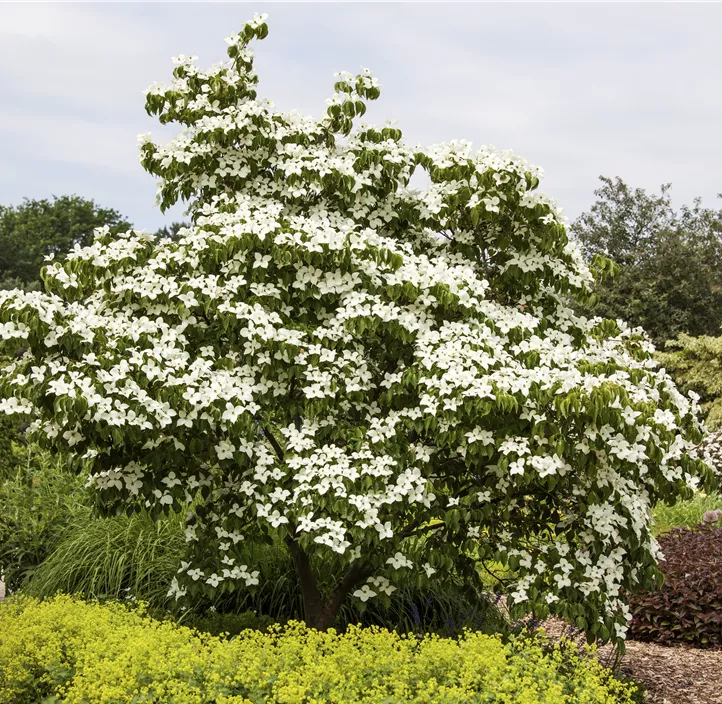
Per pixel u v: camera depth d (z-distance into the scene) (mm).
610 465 4840
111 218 45594
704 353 20031
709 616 6715
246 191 5922
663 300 28078
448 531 5059
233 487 5289
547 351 5020
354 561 5449
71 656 4477
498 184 5430
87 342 4719
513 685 3807
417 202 5879
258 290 5070
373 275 5289
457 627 5797
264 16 6156
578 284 5758
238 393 4719
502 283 6031
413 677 3998
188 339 5301
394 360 5426
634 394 4781
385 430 4875
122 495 5156
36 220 43094
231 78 6035
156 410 4562
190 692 3898
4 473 8016
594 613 4707
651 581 5246
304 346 4984
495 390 4508
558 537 5086
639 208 30766
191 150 5785
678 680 5777
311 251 4980
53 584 6477
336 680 3900
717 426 18812
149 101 6129
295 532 5168
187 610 5727
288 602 6070
